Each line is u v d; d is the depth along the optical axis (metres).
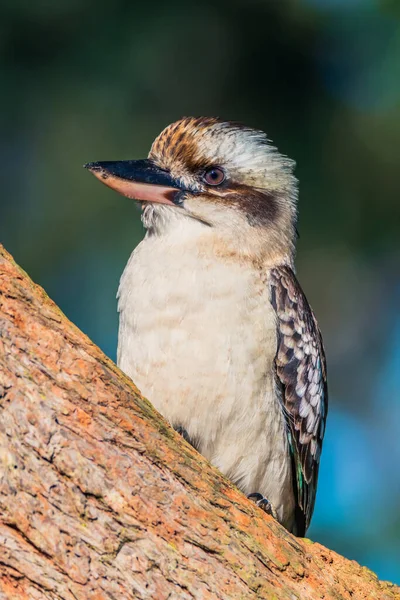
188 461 7.37
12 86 15.70
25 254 16.00
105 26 15.63
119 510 7.00
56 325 7.18
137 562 6.95
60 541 6.82
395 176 16.11
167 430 7.41
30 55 15.68
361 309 17.22
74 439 6.97
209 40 15.78
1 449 6.82
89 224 15.83
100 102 15.73
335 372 17.84
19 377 6.95
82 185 15.76
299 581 7.55
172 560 7.05
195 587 7.07
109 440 7.08
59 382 7.04
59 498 6.87
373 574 8.24
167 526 7.12
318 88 16.16
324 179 16.14
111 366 7.32
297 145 16.06
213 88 15.89
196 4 15.76
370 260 16.69
